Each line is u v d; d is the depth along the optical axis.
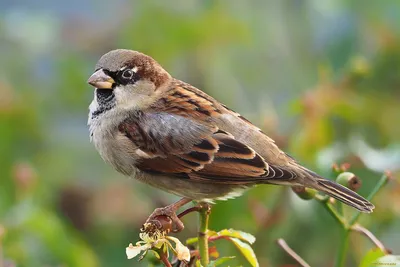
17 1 15.77
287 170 9.24
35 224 10.91
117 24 14.80
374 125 12.79
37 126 13.80
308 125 11.91
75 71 14.26
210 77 13.89
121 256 12.54
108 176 13.41
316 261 11.67
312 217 11.47
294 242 11.52
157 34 13.88
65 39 14.88
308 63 14.14
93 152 13.70
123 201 12.98
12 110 13.76
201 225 7.83
